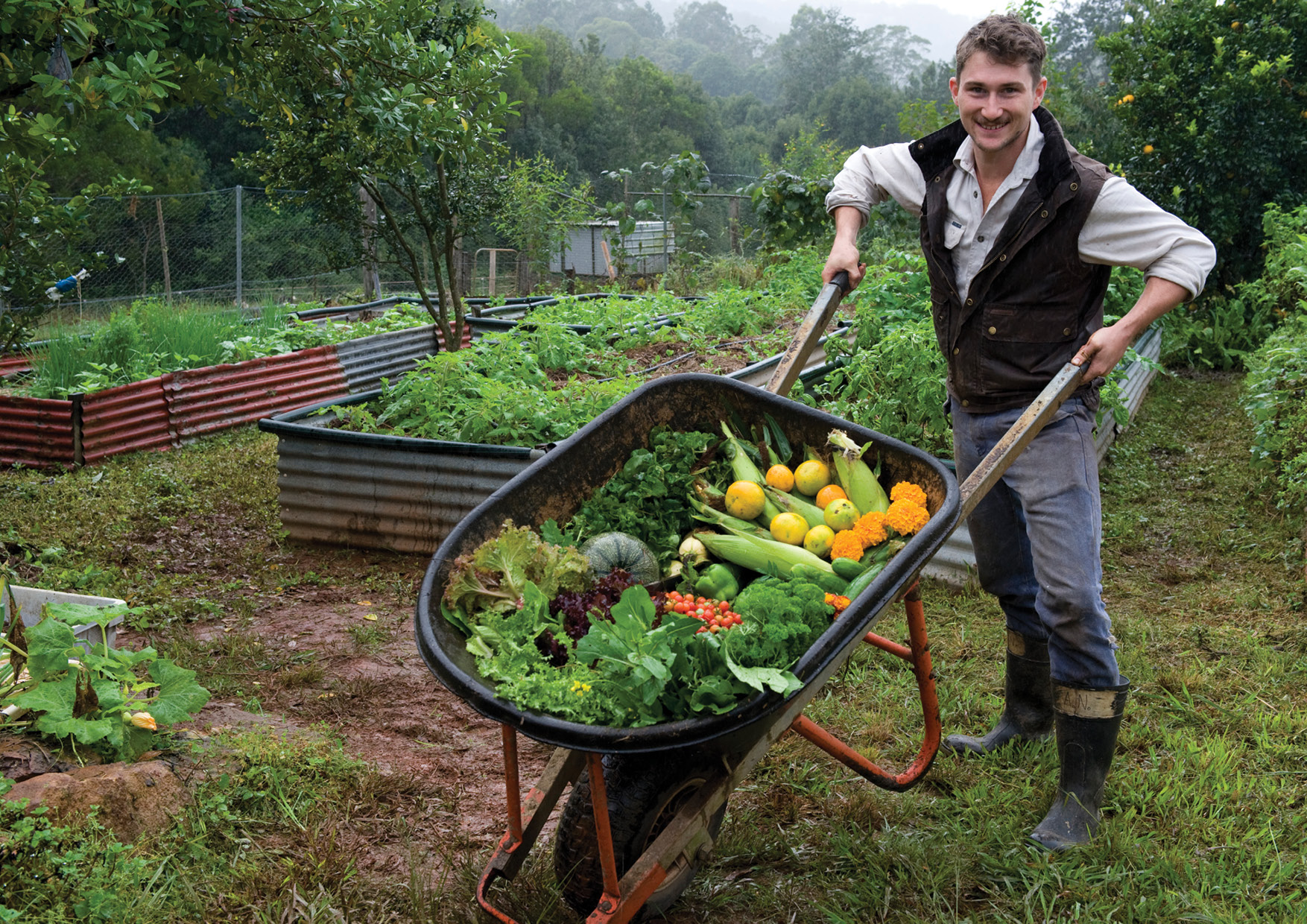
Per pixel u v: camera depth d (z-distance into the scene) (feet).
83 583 17.85
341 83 21.03
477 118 23.47
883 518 8.86
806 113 380.58
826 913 9.18
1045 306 10.12
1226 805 10.83
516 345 24.79
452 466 18.67
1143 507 21.76
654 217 58.13
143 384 28.07
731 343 31.01
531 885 9.39
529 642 7.72
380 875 9.80
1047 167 9.66
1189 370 37.24
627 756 8.38
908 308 24.94
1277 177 39.75
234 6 18.95
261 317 41.88
